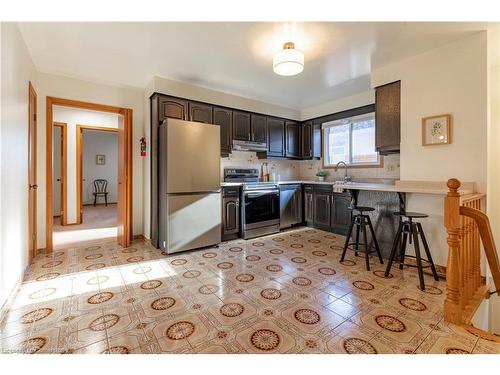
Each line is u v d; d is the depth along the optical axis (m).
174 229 3.14
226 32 2.32
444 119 2.62
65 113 5.07
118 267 2.74
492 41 2.46
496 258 1.88
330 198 4.34
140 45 2.54
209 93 3.84
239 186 3.94
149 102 3.58
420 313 1.84
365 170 4.37
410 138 2.89
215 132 3.48
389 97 3.11
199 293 2.14
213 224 3.45
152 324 1.70
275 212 4.33
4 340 1.53
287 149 5.01
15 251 2.11
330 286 2.27
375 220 3.07
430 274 2.52
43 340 1.53
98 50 2.64
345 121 4.60
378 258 3.02
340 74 3.35
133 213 3.84
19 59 2.27
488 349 1.46
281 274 2.54
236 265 2.80
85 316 1.79
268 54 2.76
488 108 2.40
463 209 1.78
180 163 3.18
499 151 2.84
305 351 1.44
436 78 2.68
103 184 8.57
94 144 8.42
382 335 1.59
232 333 1.61
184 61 2.91
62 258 3.02
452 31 2.35
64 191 5.09
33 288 2.22
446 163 2.62
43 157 3.18
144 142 3.77
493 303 2.47
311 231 4.45
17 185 2.19
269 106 4.68
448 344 1.51
